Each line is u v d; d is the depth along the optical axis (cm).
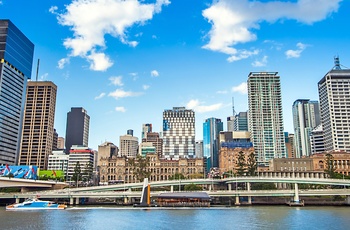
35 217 11325
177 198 16012
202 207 15488
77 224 9694
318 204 16962
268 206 16338
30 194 17188
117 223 9912
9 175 18438
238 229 8750
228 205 16575
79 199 18312
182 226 9306
